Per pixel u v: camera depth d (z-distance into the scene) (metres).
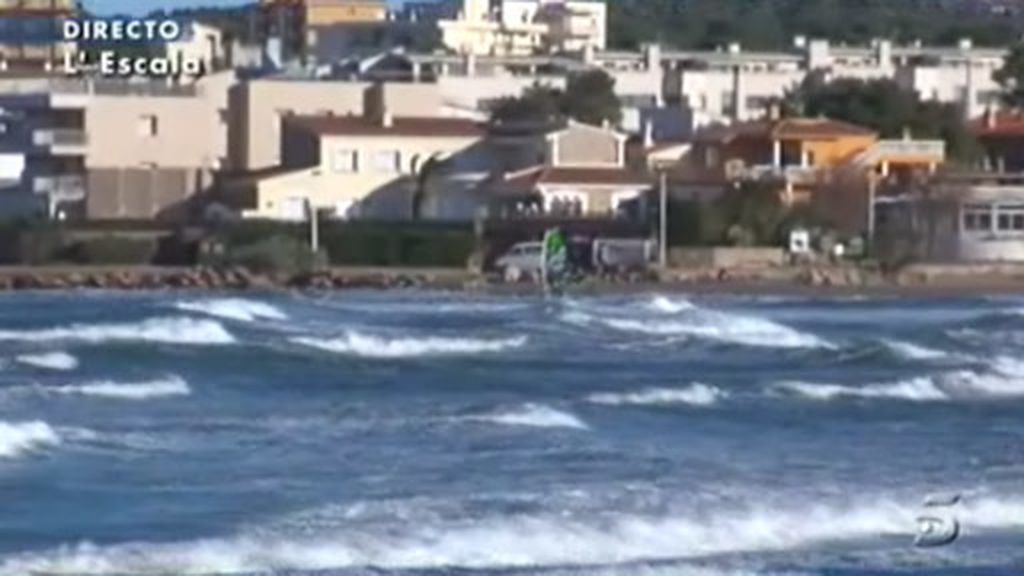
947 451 146.50
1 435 137.12
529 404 164.12
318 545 105.31
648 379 189.62
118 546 104.50
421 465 132.62
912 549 111.12
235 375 183.25
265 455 136.00
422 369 192.88
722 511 115.31
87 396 163.12
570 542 108.00
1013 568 107.44
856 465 137.25
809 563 107.00
